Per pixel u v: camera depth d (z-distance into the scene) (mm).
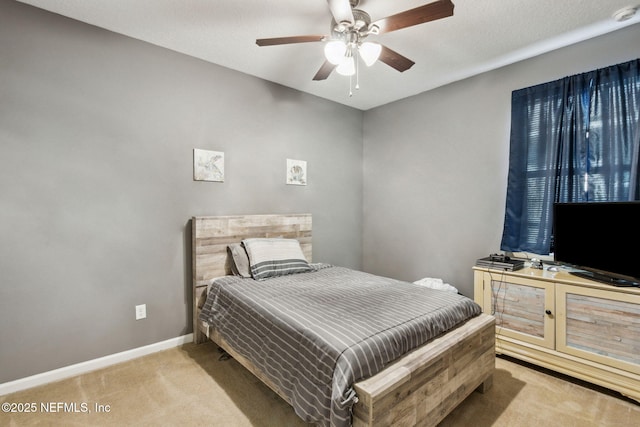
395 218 3898
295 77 3172
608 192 2275
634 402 1896
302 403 1398
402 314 1742
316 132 3711
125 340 2412
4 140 1954
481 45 2521
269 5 2006
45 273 2094
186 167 2707
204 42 2492
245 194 3096
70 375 2176
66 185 2160
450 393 1653
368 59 1917
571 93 2455
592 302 2020
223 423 1710
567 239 2340
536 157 2652
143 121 2477
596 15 2104
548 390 2037
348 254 4121
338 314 1729
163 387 2053
